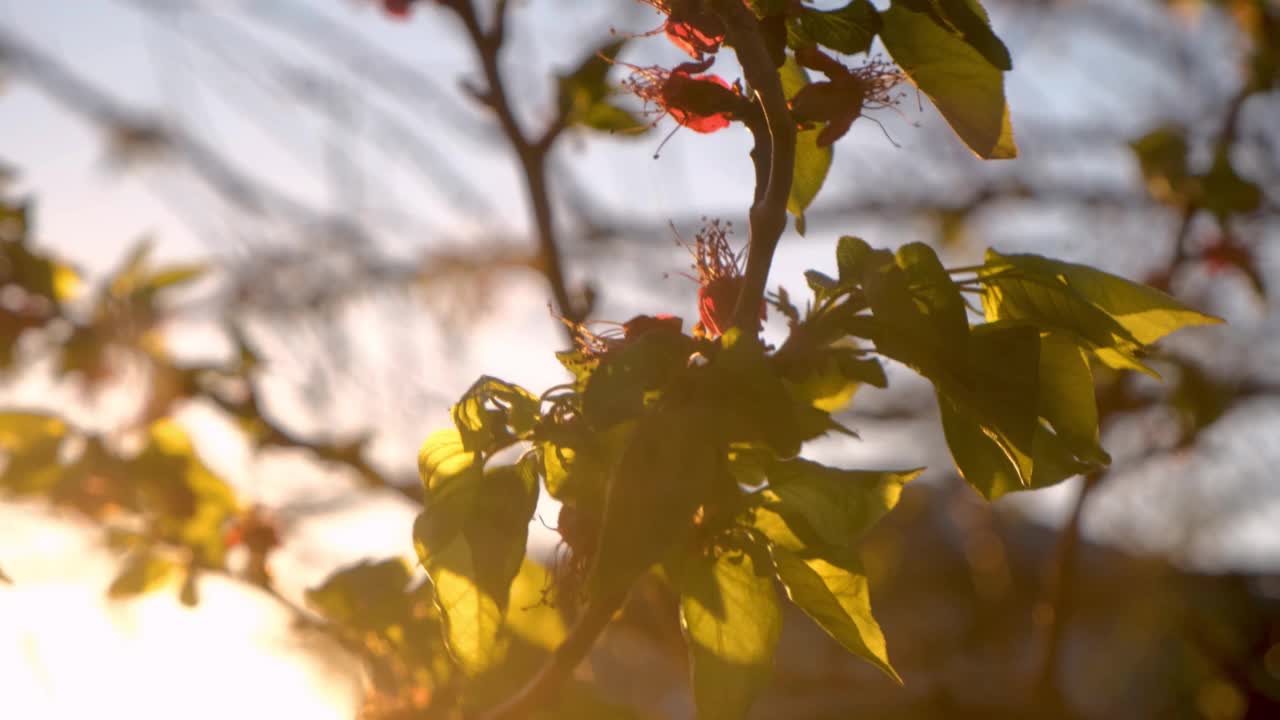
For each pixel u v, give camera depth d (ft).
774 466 1.69
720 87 1.75
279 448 2.31
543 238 2.22
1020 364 1.69
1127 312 1.72
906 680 3.69
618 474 1.61
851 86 1.75
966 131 1.73
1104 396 3.16
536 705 1.70
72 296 2.46
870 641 1.71
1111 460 1.74
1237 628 4.09
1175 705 4.09
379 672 1.97
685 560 1.71
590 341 1.75
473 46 2.23
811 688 3.38
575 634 1.70
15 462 2.22
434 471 1.68
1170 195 3.01
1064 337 1.74
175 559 2.21
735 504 1.65
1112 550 4.44
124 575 2.20
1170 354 3.10
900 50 1.74
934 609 4.72
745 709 1.70
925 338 1.67
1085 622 4.47
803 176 1.80
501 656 1.94
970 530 4.32
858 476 1.69
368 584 1.97
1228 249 3.19
